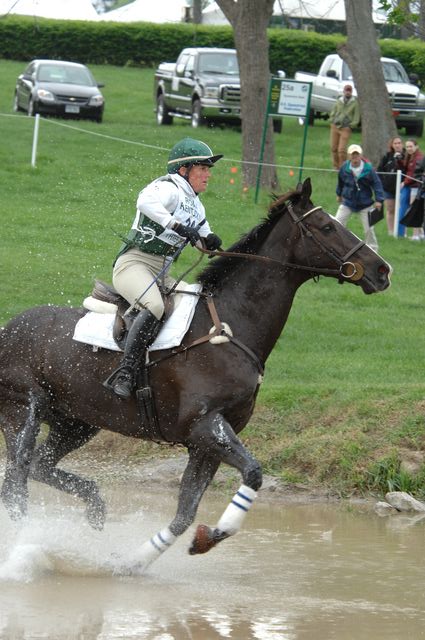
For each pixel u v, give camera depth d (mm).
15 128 39531
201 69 43219
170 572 10227
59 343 10539
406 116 44219
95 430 11312
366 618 8703
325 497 13477
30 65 44844
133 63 64188
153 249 10266
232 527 9500
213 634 8242
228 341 9930
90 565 10352
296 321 20609
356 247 10062
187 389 9875
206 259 23984
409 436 13945
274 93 31484
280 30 60000
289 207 10188
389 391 15156
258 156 32312
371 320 20984
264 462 14125
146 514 12398
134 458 14719
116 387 9922
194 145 10203
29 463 10672
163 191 10023
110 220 27156
